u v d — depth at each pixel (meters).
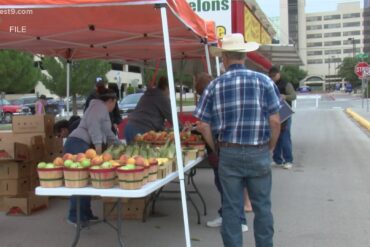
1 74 41.28
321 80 159.88
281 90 10.30
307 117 26.92
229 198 4.53
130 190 4.35
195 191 7.63
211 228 6.43
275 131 4.49
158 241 5.91
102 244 5.81
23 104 38.19
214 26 7.62
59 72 34.44
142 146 5.74
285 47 13.81
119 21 6.80
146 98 8.35
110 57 10.85
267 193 4.55
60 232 6.31
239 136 4.42
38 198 7.38
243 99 4.43
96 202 8.02
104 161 4.64
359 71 33.38
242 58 4.61
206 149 6.50
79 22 6.89
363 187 8.73
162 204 7.72
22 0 4.63
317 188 8.70
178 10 5.30
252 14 13.12
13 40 7.96
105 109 6.16
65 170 4.47
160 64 12.78
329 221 6.65
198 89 6.35
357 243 5.75
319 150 13.69
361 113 28.25
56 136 8.36
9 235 6.19
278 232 6.19
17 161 7.25
